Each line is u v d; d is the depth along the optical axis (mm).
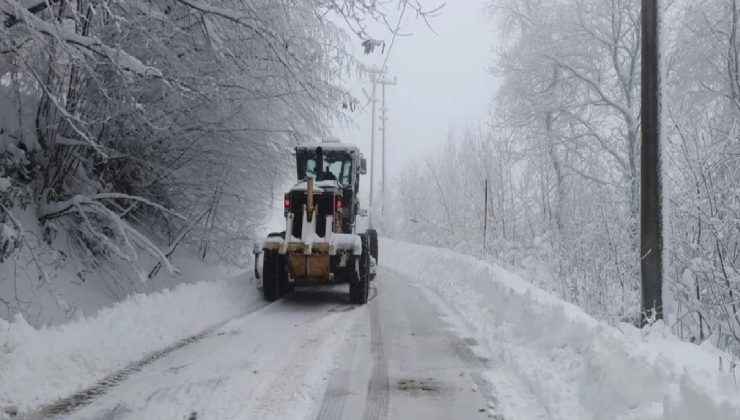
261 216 14641
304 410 5078
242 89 9820
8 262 7812
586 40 16531
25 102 8914
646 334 6477
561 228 15000
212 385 5711
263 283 11203
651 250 7270
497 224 19234
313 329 8531
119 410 5023
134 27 8539
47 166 8852
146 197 11195
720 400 3641
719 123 11680
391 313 10211
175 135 10344
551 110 17188
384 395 5531
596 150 16750
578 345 6008
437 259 16969
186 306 8789
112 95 8820
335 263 11250
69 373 5691
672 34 15328
